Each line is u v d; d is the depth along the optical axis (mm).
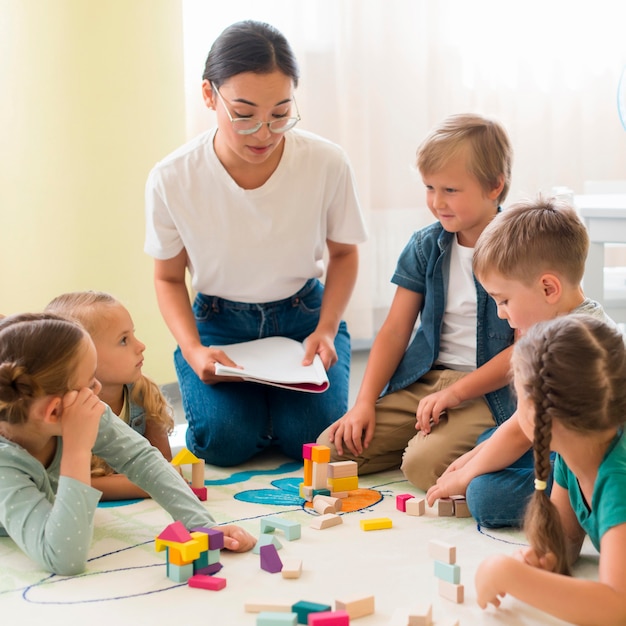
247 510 1493
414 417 1708
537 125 2885
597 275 1991
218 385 1825
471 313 1698
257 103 1559
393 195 2826
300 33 2613
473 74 2826
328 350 1771
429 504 1479
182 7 2352
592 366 1025
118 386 1649
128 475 1349
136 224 2316
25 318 1280
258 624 1014
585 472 1080
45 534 1199
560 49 2859
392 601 1104
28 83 2098
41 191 2152
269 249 1812
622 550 984
